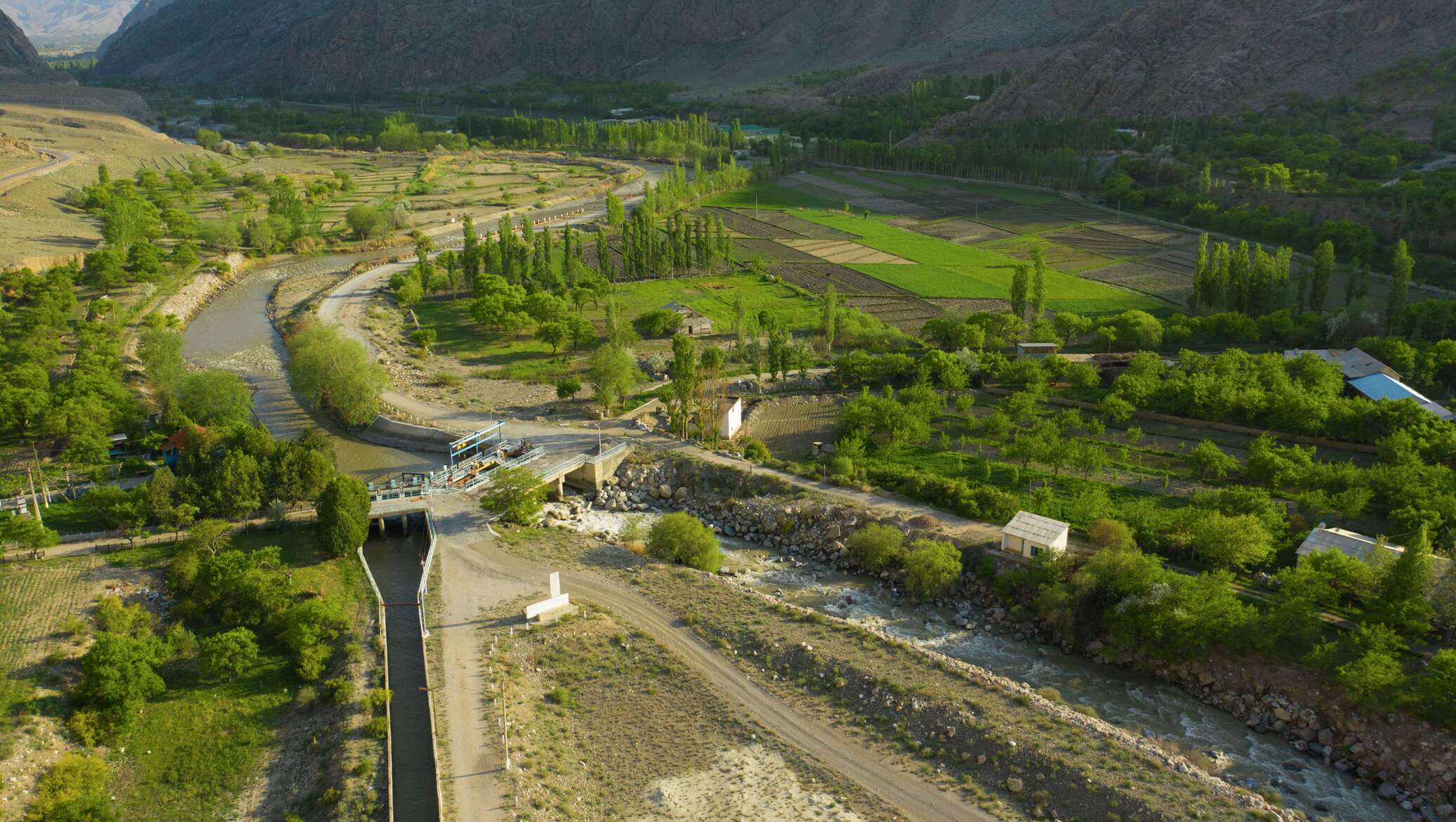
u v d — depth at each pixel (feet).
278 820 240.12
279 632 310.04
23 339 560.20
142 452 444.96
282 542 363.35
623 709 281.13
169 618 315.37
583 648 306.14
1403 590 301.43
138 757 259.19
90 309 650.84
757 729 272.31
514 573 351.46
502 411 515.09
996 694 282.77
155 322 637.30
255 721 273.75
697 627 318.45
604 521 414.41
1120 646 315.58
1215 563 343.46
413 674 291.79
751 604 332.80
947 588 353.72
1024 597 342.85
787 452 467.93
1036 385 514.27
